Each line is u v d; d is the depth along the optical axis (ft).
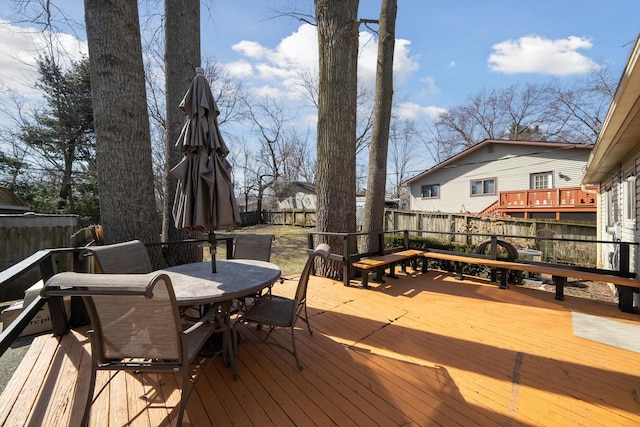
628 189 14.78
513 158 40.57
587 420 4.89
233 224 7.49
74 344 7.47
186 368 4.54
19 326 5.42
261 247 10.49
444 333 8.27
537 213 37.65
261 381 6.00
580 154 35.14
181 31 14.64
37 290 8.82
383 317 9.45
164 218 15.25
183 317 7.27
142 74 11.37
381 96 18.81
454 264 16.26
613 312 9.86
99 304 4.47
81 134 38.70
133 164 10.88
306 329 8.57
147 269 8.34
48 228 17.97
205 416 4.99
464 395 5.55
